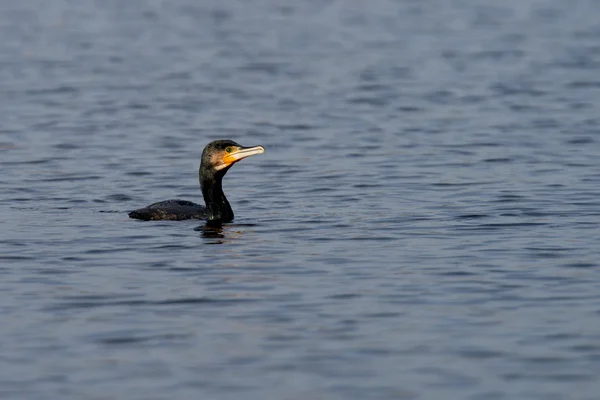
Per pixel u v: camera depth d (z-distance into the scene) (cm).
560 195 1973
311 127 2738
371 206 1919
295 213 1873
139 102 3064
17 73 3509
